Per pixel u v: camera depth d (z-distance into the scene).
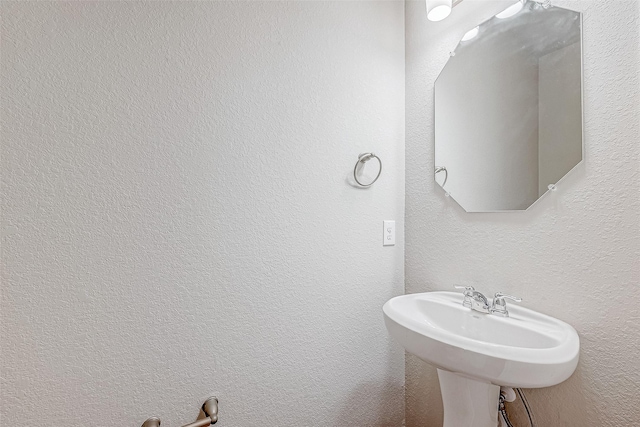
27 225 0.73
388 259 1.30
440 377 0.97
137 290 0.84
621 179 0.76
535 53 0.94
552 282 0.88
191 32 0.92
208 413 0.89
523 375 0.64
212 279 0.94
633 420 0.74
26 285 0.73
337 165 1.18
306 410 1.10
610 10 0.79
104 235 0.80
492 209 1.03
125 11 0.84
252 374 1.00
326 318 1.14
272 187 1.04
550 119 0.90
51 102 0.75
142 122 0.85
